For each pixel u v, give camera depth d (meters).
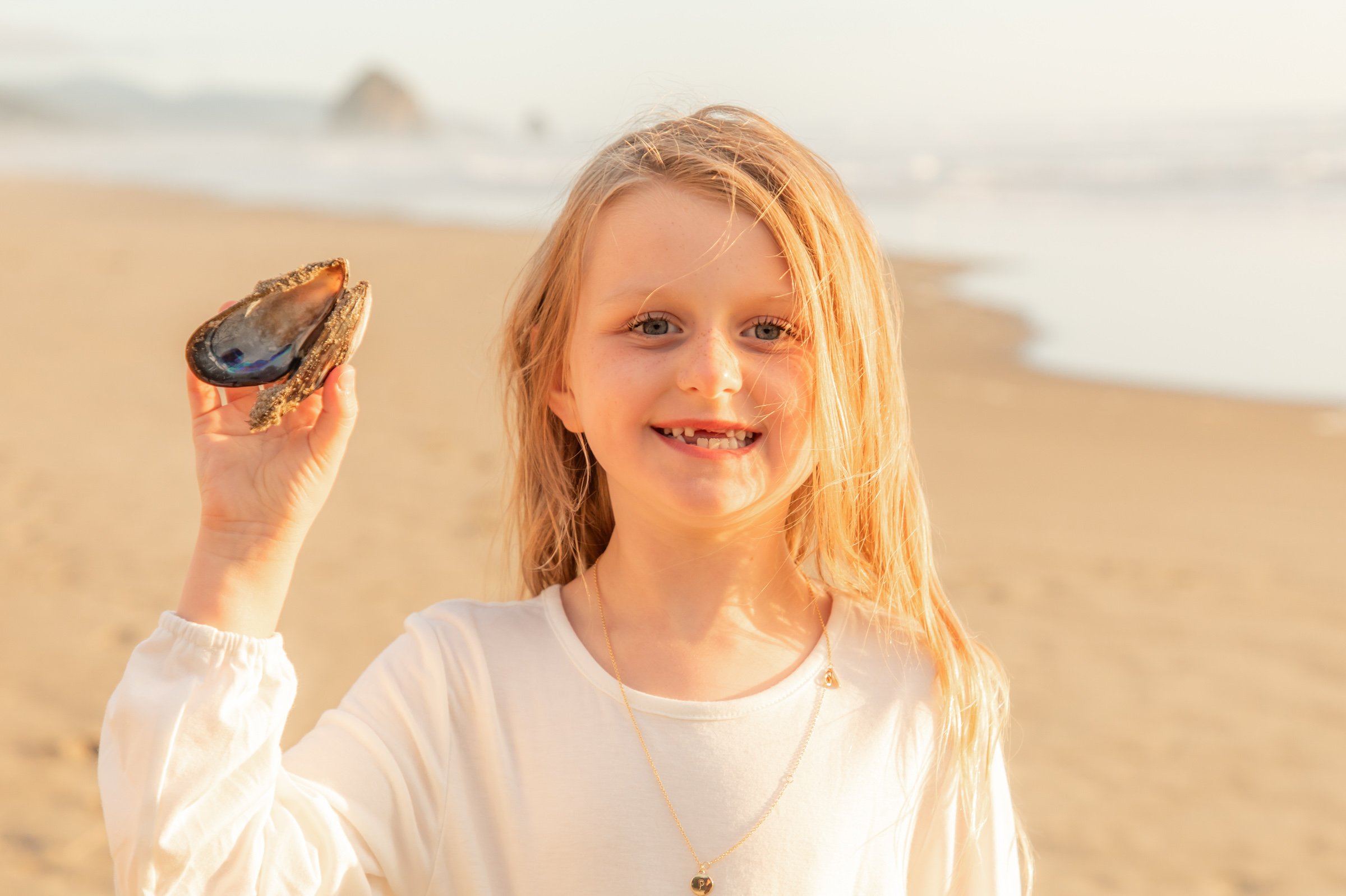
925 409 9.57
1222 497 7.25
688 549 1.50
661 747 1.43
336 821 1.36
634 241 1.44
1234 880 3.46
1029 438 8.67
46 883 3.17
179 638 1.30
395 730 1.47
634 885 1.39
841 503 1.61
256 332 1.39
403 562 5.57
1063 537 6.41
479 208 31.48
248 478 1.36
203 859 1.24
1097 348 12.16
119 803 1.25
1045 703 4.52
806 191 1.50
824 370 1.45
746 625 1.52
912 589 1.63
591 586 1.59
